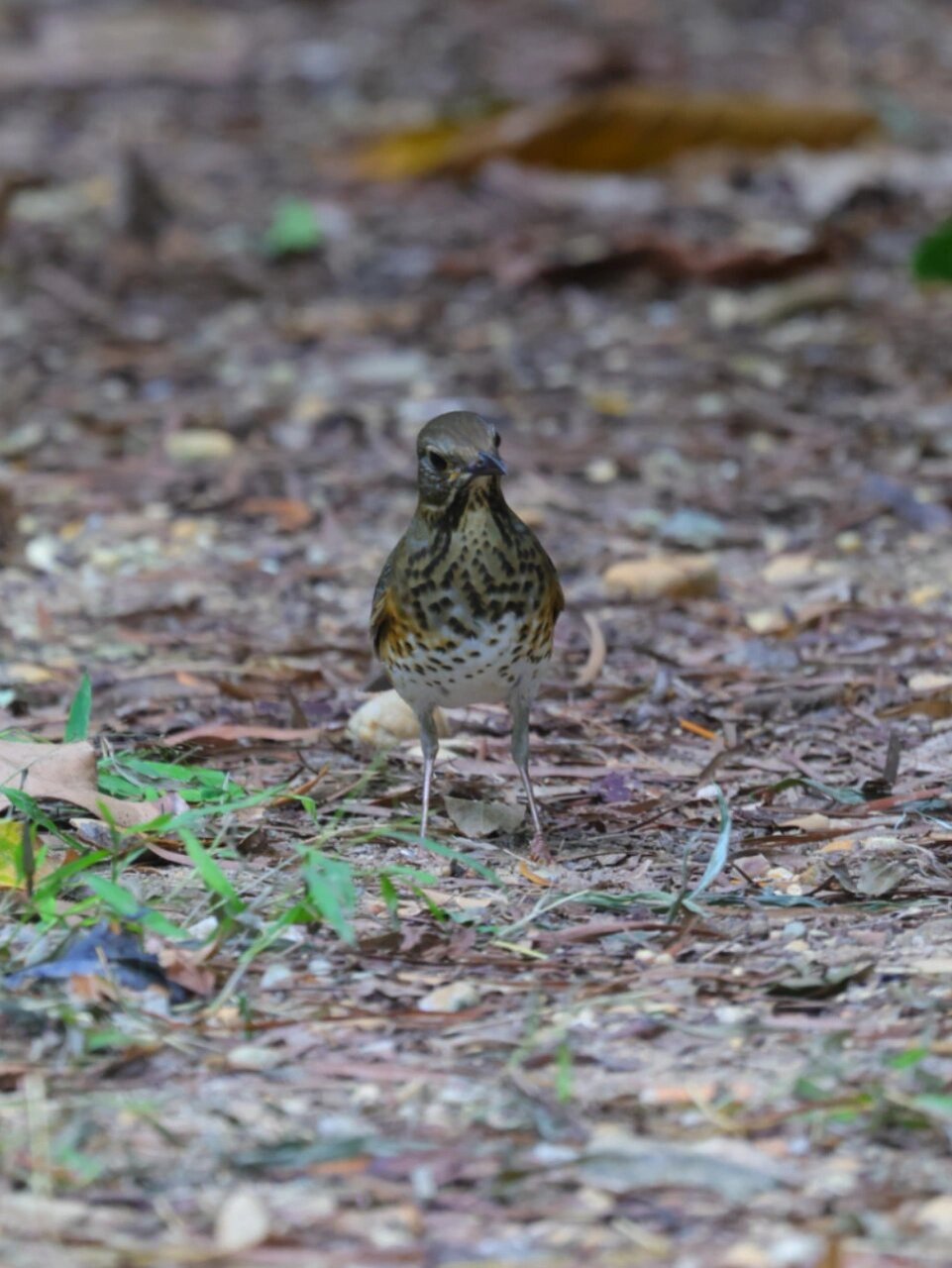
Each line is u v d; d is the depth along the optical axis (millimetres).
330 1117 6789
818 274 21438
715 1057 7172
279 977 7879
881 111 27406
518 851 9492
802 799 10148
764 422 17375
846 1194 6273
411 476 16312
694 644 12727
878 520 15141
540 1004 7629
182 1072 7109
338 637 12938
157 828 8750
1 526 15039
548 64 31203
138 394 18578
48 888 8180
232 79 31828
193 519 15383
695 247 21781
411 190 25391
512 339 20031
